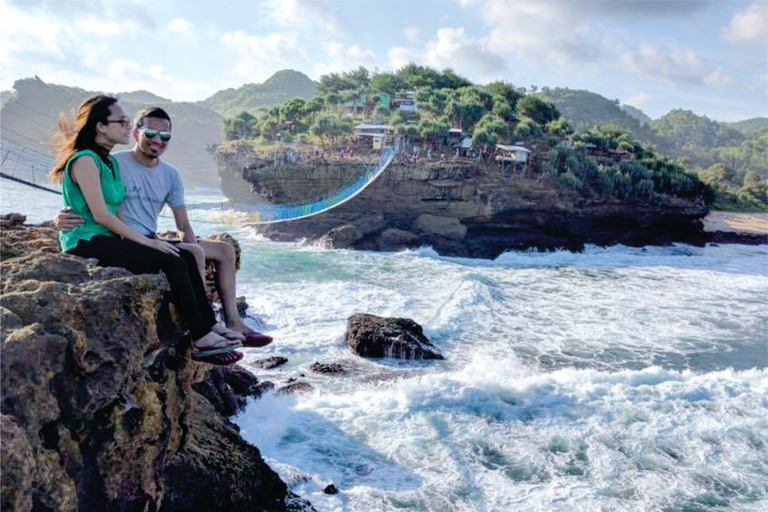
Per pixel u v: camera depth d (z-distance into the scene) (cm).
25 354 407
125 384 482
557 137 8131
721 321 2486
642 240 5684
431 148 6378
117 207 557
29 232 639
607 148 8081
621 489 956
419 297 2586
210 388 1098
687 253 5497
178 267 529
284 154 6025
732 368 1769
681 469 1028
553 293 2952
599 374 1459
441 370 1655
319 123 6975
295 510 772
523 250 4822
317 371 1580
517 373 1567
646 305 2747
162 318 538
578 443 1102
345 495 892
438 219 4859
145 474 512
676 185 6900
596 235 5459
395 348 1734
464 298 2494
